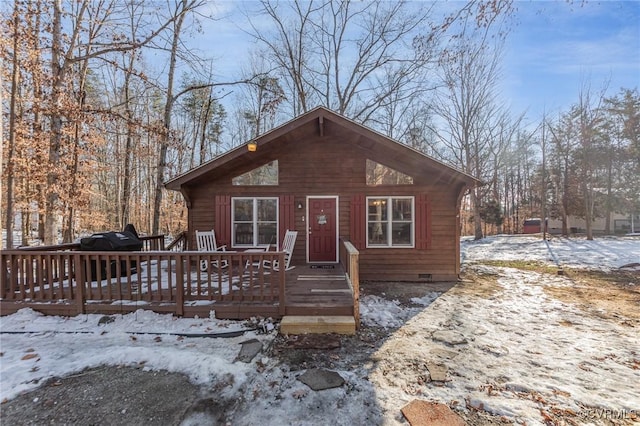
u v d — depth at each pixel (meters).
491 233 27.81
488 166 17.84
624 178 17.77
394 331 4.17
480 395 2.65
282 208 7.67
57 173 8.55
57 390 2.73
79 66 11.24
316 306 4.27
